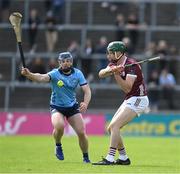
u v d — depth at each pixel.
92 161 44.12
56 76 40.28
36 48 95.25
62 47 95.56
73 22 99.88
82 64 86.75
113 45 38.62
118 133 38.94
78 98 83.12
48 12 96.75
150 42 94.19
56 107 40.72
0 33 97.00
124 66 38.28
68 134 76.50
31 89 86.75
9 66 91.94
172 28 96.75
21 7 101.00
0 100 85.19
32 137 73.12
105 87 86.62
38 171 36.06
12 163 41.66
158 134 78.62
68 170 36.50
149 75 85.69
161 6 100.44
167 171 36.72
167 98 84.06
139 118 78.69
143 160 45.59
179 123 78.75
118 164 39.91
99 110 84.81
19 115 79.31
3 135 77.62
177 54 94.62
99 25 99.75
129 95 39.00
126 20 99.25
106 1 100.31
